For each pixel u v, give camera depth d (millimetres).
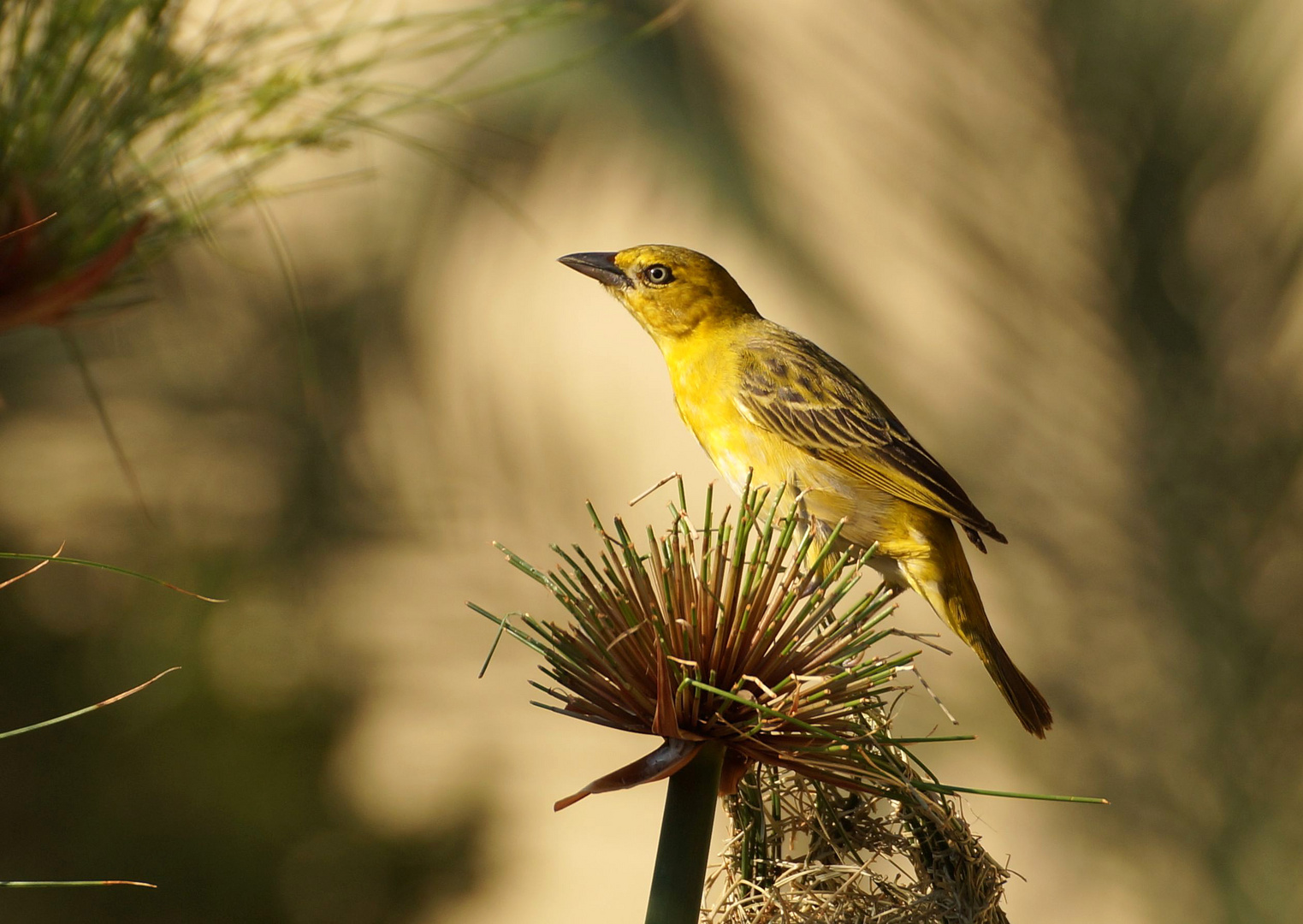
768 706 3705
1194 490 9906
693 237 11039
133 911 14305
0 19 4508
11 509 15539
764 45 10930
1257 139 10055
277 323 14914
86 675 15273
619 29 10406
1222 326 10102
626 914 16141
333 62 4734
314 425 15336
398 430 15617
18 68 4465
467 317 15344
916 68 10711
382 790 16344
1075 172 10383
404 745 16391
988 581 10008
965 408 10312
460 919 16078
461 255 14758
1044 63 10391
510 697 16844
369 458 15633
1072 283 10391
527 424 15859
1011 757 9742
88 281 4438
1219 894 9070
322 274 14883
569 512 16234
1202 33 10188
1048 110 10445
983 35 10562
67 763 14773
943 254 10547
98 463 15617
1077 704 9711
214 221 4875
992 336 10375
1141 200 10234
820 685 3811
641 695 3795
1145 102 10281
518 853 16812
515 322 15555
